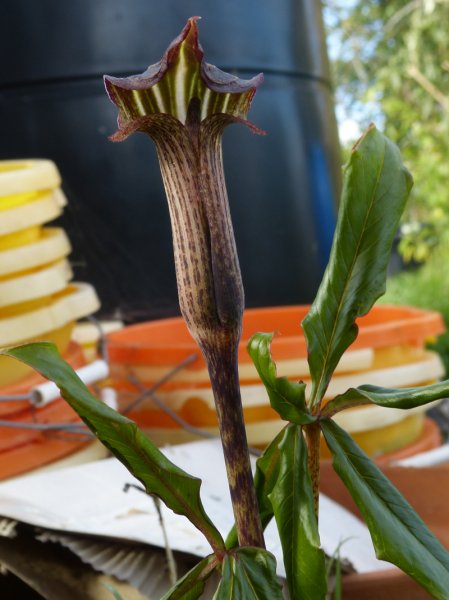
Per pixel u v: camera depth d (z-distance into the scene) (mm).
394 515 257
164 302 867
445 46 3051
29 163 592
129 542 352
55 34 860
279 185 907
